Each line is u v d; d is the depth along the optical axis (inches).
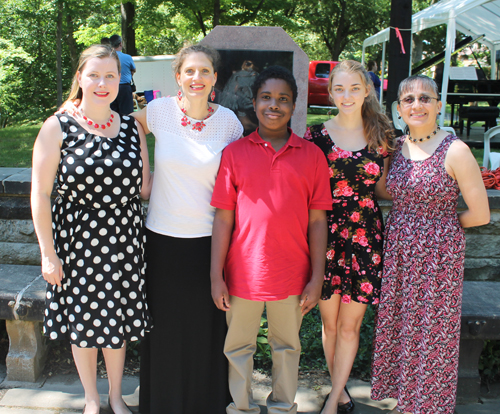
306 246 80.4
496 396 102.6
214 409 90.0
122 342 80.3
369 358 108.3
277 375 86.0
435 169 78.8
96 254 77.9
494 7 302.4
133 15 467.5
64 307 79.6
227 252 80.8
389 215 85.6
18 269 115.2
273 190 76.0
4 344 117.0
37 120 621.0
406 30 180.4
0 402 95.6
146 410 91.7
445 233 79.9
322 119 389.1
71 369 107.6
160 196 81.8
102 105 77.0
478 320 95.3
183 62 80.5
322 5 833.5
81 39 566.3
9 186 121.0
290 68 123.8
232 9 532.1
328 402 90.8
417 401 83.7
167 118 82.7
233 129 85.4
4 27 633.6
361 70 81.3
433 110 79.1
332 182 83.2
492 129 172.6
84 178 75.5
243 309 81.1
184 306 83.7
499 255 124.2
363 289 83.2
